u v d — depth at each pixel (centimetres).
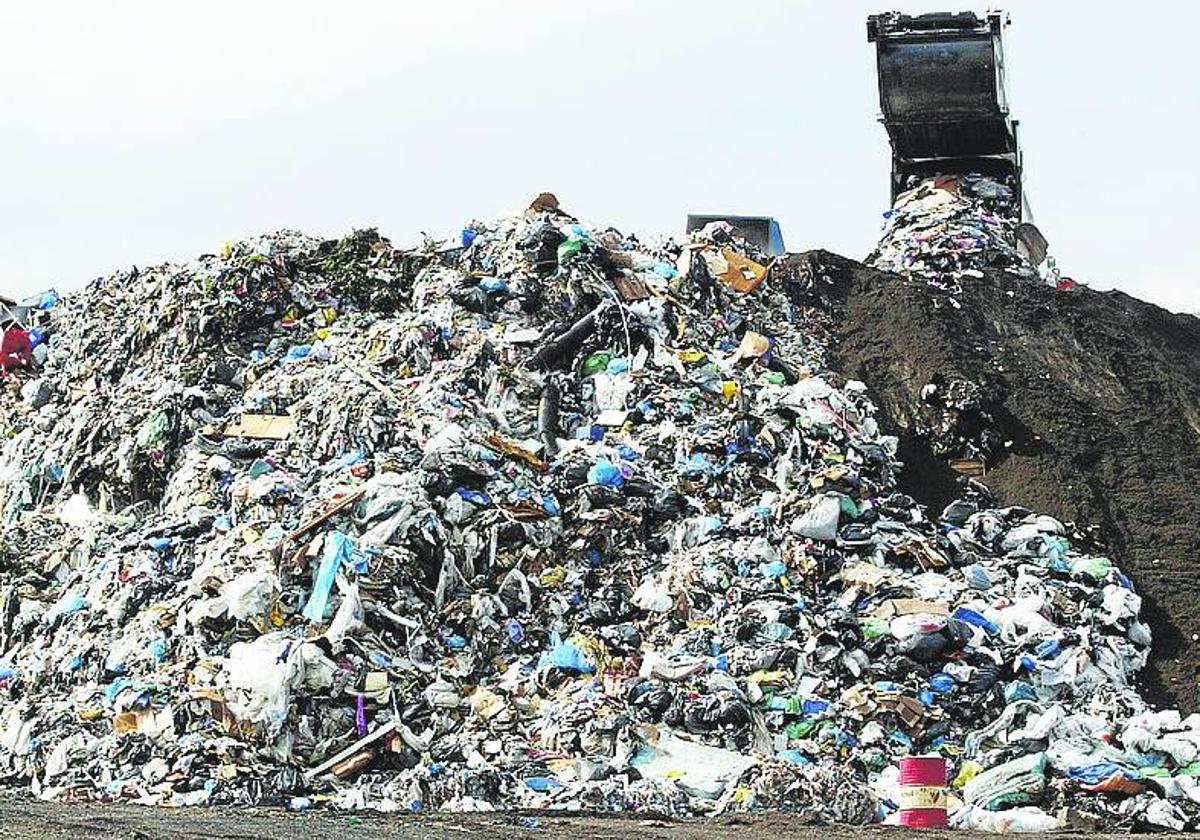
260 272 5141
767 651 3784
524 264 5088
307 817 2972
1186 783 3353
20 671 3966
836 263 5722
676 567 4034
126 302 5397
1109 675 4003
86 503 4744
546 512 4138
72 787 3412
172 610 3878
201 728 3509
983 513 4603
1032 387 5266
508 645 3897
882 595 3997
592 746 3528
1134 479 4966
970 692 3769
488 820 3016
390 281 5247
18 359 5409
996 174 6234
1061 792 3322
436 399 4544
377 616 3778
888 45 5884
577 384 4734
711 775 3422
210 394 4822
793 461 4416
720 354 4919
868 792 3341
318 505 4031
